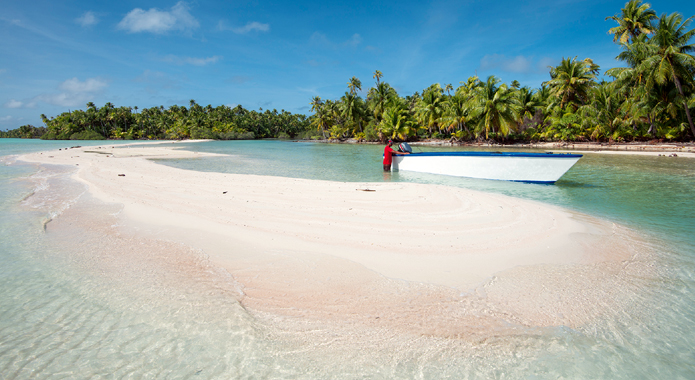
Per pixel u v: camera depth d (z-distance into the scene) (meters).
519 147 34.38
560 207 7.53
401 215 6.60
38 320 2.94
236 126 98.44
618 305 3.24
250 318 2.98
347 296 3.39
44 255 4.43
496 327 2.88
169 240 5.06
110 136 96.81
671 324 2.92
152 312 3.06
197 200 7.90
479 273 3.96
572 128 34.22
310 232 5.45
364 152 31.42
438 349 2.59
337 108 66.25
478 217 6.50
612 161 18.67
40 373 2.31
